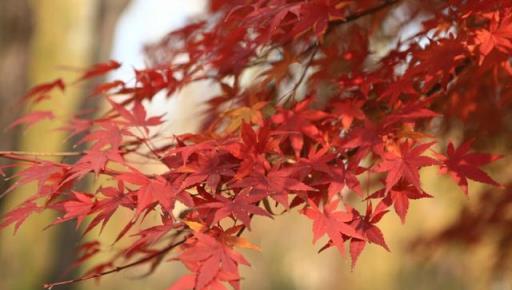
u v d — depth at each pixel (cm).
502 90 219
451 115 219
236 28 200
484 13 195
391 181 190
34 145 719
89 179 322
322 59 210
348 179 192
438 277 834
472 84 216
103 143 197
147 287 1093
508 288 382
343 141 199
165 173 192
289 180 188
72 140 356
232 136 198
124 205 188
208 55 208
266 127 193
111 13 386
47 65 685
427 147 192
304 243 1325
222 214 184
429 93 213
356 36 213
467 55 197
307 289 1286
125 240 516
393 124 198
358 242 191
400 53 205
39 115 213
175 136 197
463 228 352
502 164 276
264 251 1345
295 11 192
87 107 359
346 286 1105
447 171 196
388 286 935
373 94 210
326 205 192
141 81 210
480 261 466
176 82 211
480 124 235
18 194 768
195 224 187
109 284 1037
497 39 193
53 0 699
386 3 213
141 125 204
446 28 204
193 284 184
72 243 404
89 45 386
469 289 770
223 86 212
